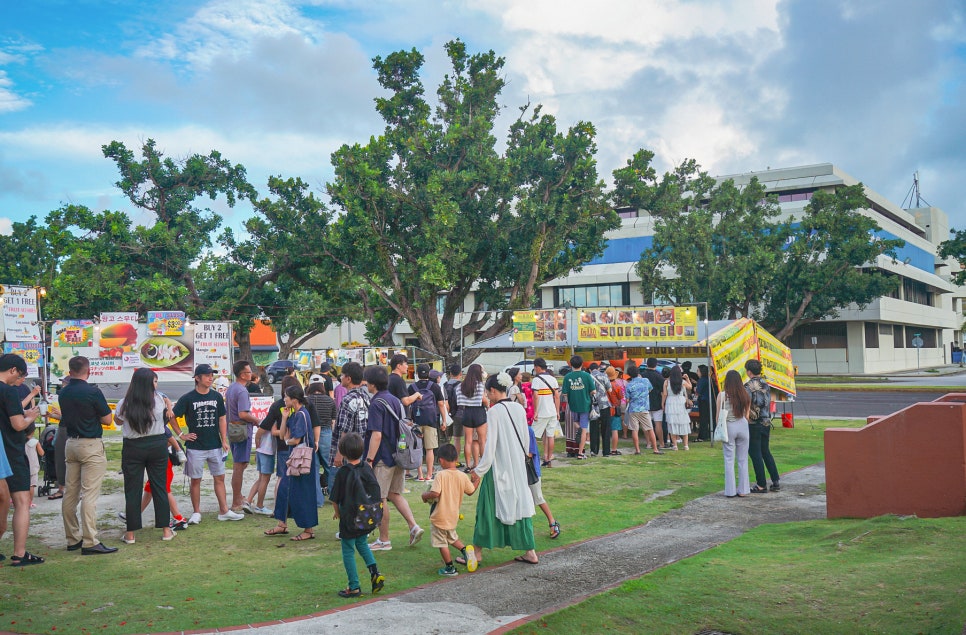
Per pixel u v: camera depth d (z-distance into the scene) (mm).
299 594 5867
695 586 5691
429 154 27109
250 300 31125
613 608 5211
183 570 6652
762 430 10250
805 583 5625
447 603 5527
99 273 27141
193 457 8805
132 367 17172
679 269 41031
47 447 10633
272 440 9414
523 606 5457
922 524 6891
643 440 17562
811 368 49719
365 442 7500
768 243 40562
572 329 17844
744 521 8555
